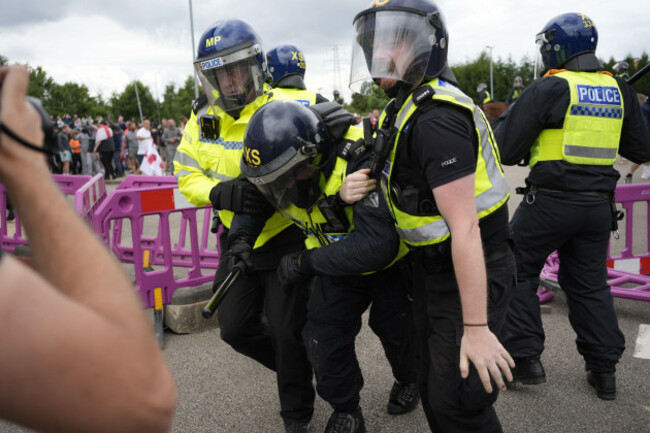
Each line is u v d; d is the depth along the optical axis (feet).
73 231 2.17
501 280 5.72
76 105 223.71
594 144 8.80
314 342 7.52
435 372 5.75
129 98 238.27
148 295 12.32
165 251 12.50
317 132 6.48
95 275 2.15
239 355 11.33
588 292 9.08
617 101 8.98
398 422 8.61
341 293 7.37
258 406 9.30
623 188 14.24
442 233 5.52
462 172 5.04
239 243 7.43
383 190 5.91
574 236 9.15
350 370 7.65
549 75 9.29
